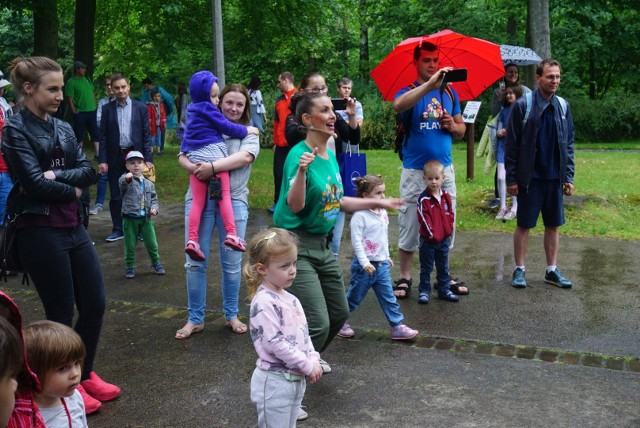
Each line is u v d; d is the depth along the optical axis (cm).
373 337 524
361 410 402
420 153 602
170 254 796
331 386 435
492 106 971
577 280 664
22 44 3278
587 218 916
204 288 533
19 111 381
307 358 317
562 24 2653
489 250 788
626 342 504
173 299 626
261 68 3098
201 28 2239
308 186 392
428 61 596
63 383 282
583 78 3297
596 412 396
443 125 596
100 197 1062
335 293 416
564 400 412
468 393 423
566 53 2697
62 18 2736
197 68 3172
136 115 858
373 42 3073
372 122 2298
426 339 516
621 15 2892
